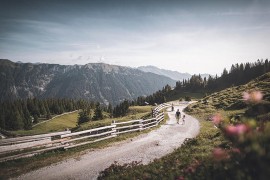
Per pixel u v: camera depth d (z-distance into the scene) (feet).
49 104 637.71
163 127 98.27
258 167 16.84
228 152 23.12
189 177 23.93
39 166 45.34
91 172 42.63
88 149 58.29
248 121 18.97
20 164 45.65
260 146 16.78
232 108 146.41
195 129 92.12
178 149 51.03
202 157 33.88
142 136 76.43
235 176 18.31
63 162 48.11
